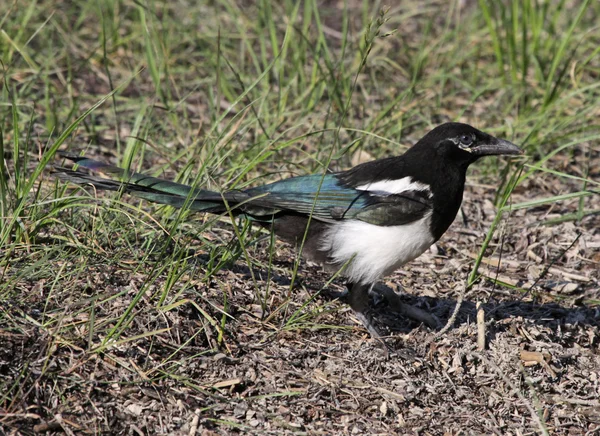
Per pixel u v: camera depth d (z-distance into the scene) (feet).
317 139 46.29
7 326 28.07
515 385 30.30
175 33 57.06
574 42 57.00
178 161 43.04
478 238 41.22
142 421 26.32
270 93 49.98
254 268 35.19
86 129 45.42
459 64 56.90
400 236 32.09
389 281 37.27
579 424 28.86
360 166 33.58
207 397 27.66
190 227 35.27
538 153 47.78
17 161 33.09
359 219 32.19
